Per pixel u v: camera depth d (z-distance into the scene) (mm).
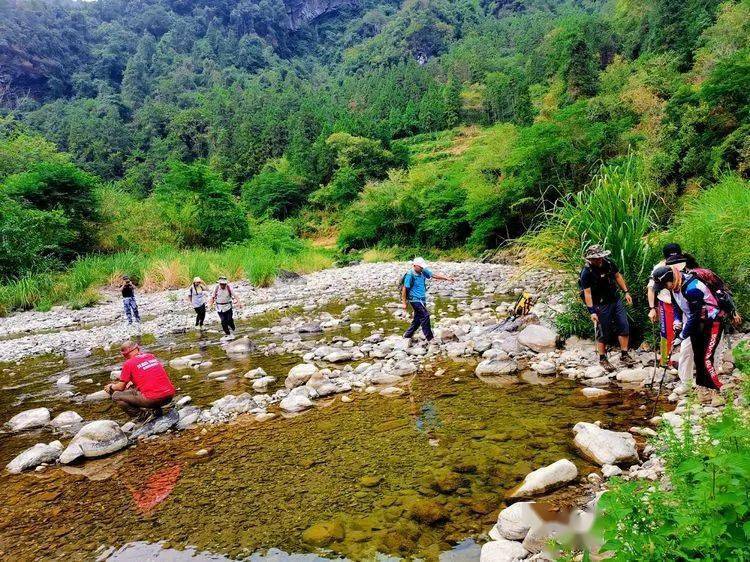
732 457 1729
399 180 46594
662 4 54656
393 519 3469
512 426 4863
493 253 29969
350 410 5781
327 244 59188
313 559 3102
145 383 5969
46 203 24453
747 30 31016
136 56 162250
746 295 6309
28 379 9039
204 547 3352
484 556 2896
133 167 96688
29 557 3432
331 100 131625
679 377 5156
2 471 5008
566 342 7551
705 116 19656
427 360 7695
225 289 11430
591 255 6082
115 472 4758
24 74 140500
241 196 76688
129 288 14344
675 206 15711
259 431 5418
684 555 1749
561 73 53312
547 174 27422
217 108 114625
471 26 170125
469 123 89500
